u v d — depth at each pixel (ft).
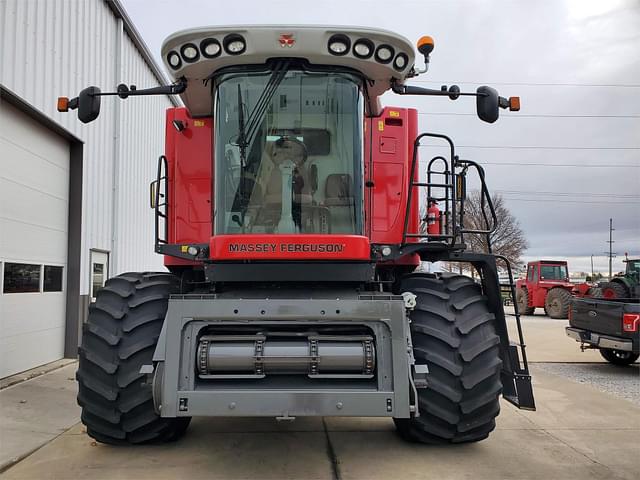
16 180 24.41
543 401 21.58
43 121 26.40
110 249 34.60
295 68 13.42
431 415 13.44
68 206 29.86
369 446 14.99
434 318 13.48
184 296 12.35
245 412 11.16
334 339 12.01
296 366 11.78
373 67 13.43
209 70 13.51
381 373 11.61
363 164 13.78
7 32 22.77
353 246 12.30
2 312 23.29
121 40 35.83
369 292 13.28
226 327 12.24
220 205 13.48
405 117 16.98
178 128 16.33
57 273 28.53
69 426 16.98
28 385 22.68
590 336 30.37
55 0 26.89
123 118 37.22
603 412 19.75
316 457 14.07
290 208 13.46
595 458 14.48
